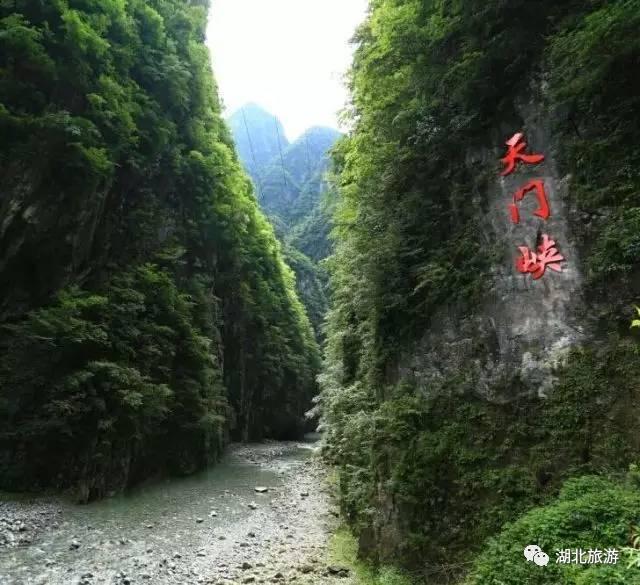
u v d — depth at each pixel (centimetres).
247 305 2853
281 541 968
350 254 1141
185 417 1708
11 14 1408
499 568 452
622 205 591
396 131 958
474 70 795
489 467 623
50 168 1414
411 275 848
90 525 1033
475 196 784
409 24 929
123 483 1343
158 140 1900
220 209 2425
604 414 552
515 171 723
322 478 1691
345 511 1059
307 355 3847
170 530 1029
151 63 2002
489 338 695
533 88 730
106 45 1540
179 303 1816
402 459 698
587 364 584
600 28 573
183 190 2234
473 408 677
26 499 1171
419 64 934
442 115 866
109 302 1462
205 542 956
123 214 1792
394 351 869
